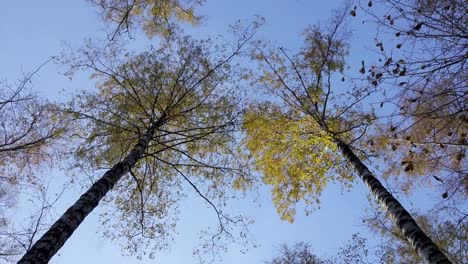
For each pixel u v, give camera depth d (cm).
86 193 657
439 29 461
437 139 558
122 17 1053
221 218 987
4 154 938
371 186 738
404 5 470
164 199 982
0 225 835
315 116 1006
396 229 987
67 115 900
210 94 997
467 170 576
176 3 1117
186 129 957
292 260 1341
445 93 474
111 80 996
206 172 984
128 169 773
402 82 487
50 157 927
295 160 1053
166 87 980
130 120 952
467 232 753
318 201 1054
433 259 523
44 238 548
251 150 1056
